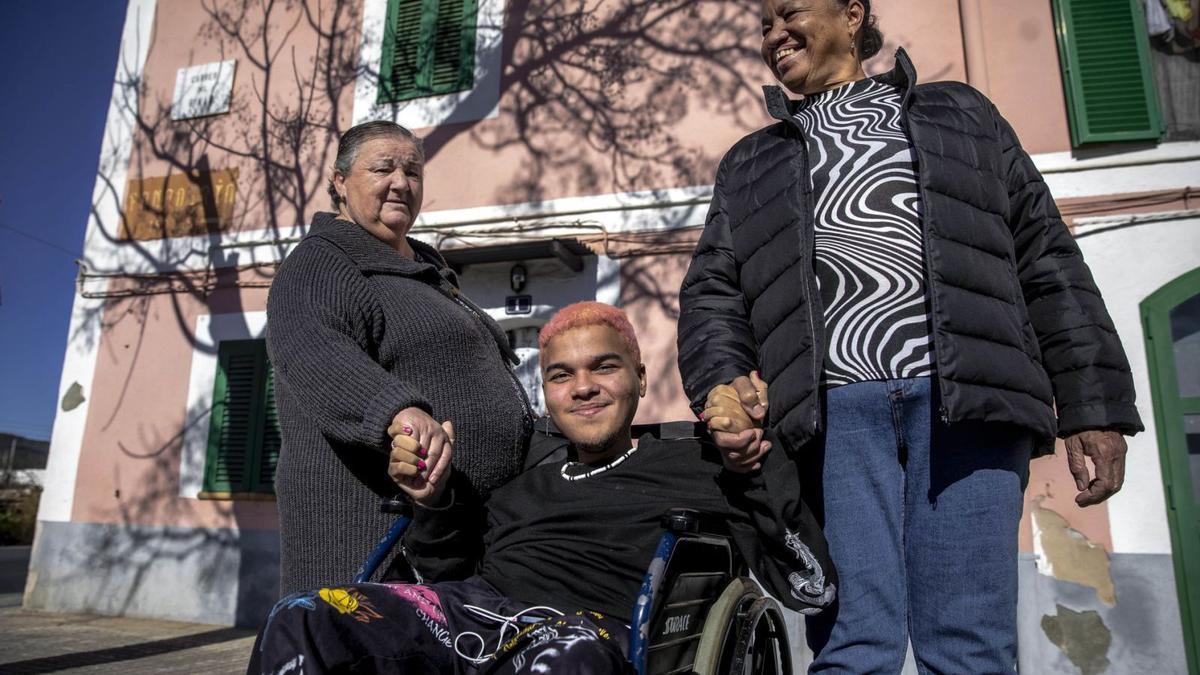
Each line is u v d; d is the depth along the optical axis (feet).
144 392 25.30
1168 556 16.87
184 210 26.27
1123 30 19.47
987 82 19.83
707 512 5.92
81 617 23.61
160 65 27.71
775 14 6.56
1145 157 18.83
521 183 23.17
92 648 19.24
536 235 22.65
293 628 4.59
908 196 5.64
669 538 5.36
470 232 23.12
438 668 5.03
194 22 27.63
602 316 6.76
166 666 17.51
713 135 21.94
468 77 24.31
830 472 5.55
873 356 5.38
